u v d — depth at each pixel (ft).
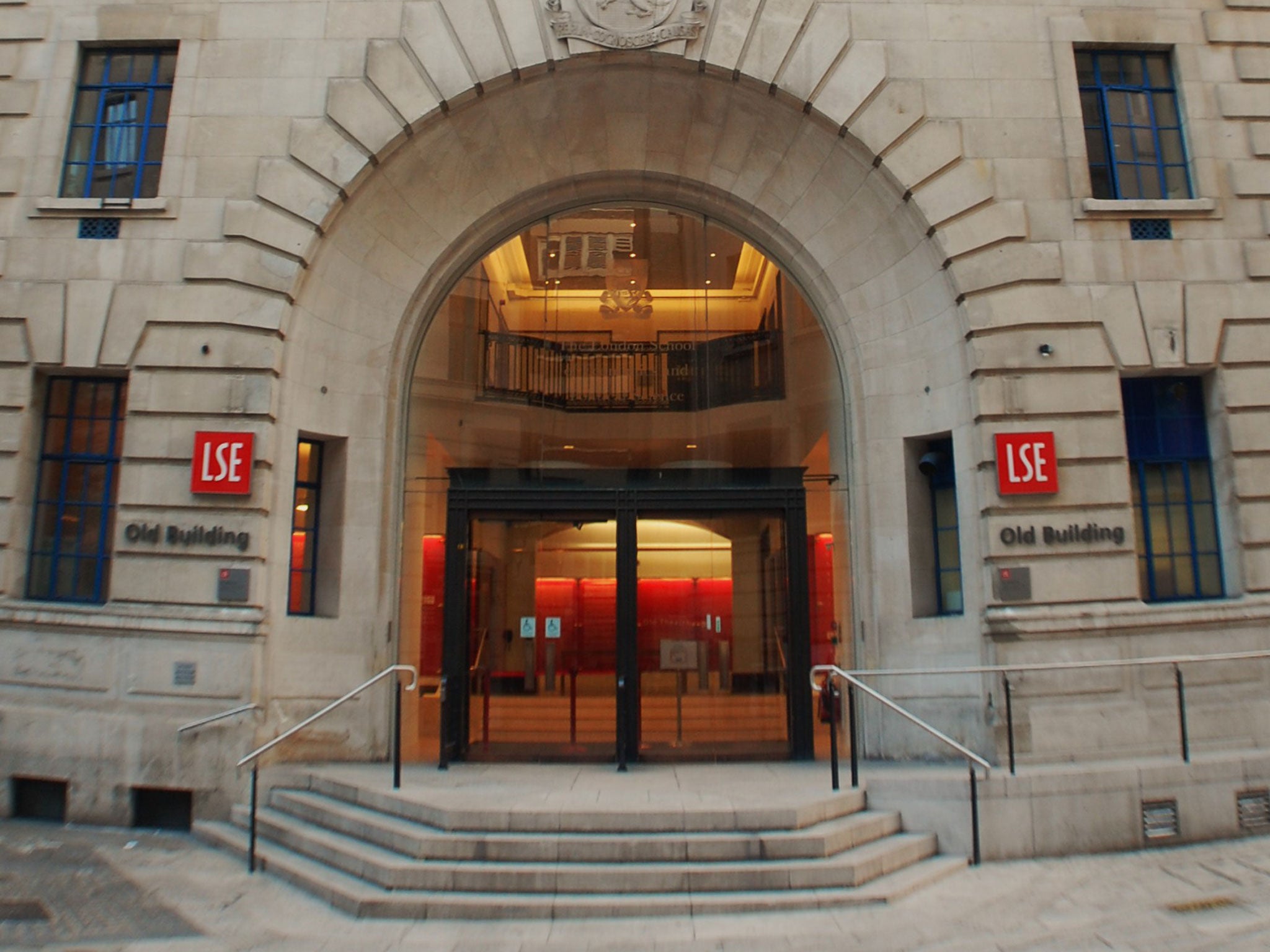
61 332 35.94
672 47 37.06
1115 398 35.50
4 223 36.73
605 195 42.24
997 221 36.40
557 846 25.84
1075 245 36.52
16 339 35.99
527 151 40.32
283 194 36.47
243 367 35.55
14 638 34.73
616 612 39.06
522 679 38.65
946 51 37.76
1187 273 36.63
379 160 37.04
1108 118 38.65
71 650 34.42
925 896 25.38
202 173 36.76
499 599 39.32
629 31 37.14
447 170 39.40
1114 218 36.88
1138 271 36.50
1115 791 29.86
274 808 32.24
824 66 37.29
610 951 21.83
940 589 38.42
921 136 36.99
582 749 38.01
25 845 30.37
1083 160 37.14
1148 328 36.09
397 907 24.13
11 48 38.27
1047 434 34.88
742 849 25.86
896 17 37.96
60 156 37.42
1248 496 35.73
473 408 40.98
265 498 34.88
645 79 38.45
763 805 27.30
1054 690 33.17
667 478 40.34
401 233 39.63
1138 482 36.86
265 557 34.86
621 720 36.91
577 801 28.30
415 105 36.94
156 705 33.63
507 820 26.71
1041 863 28.32
